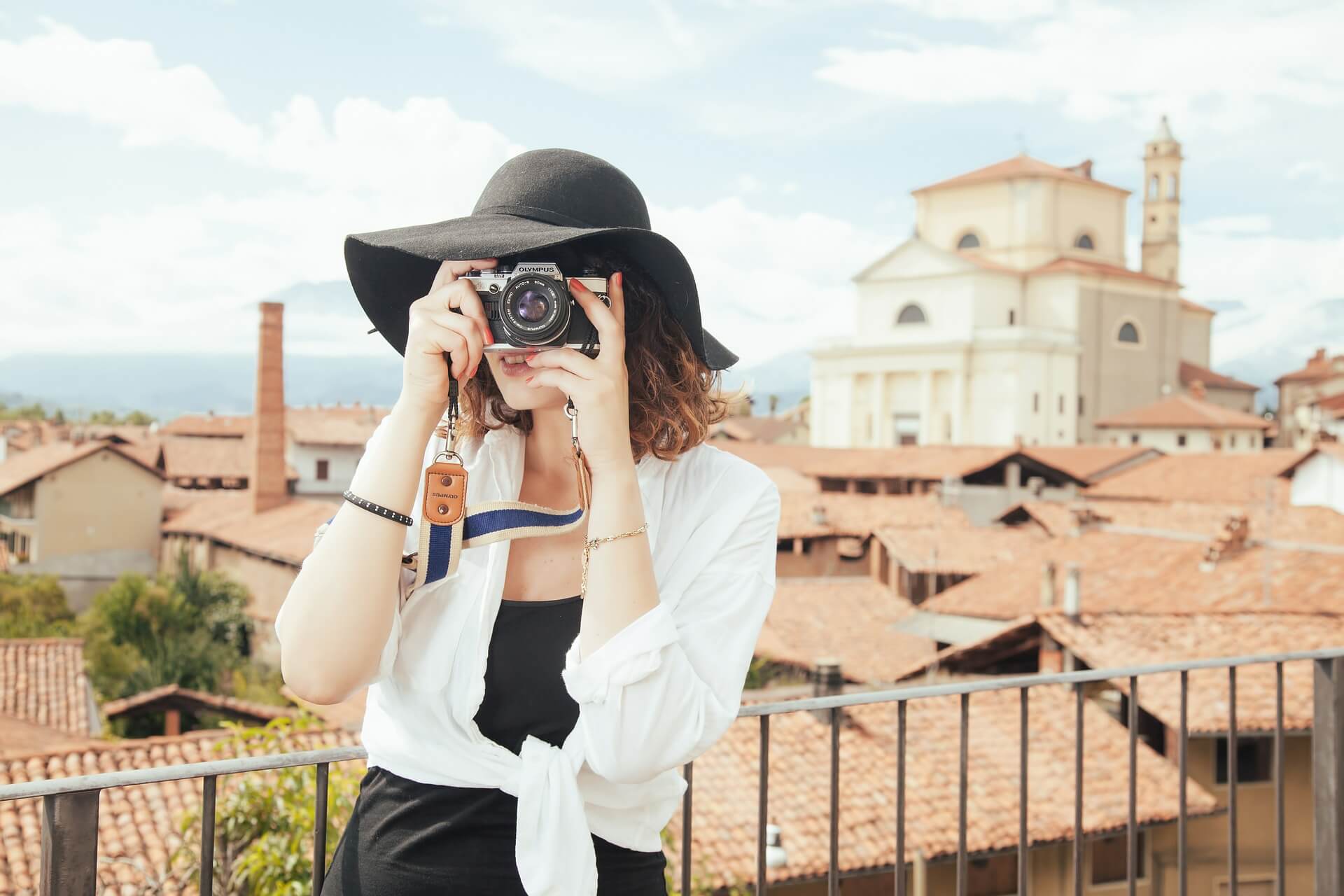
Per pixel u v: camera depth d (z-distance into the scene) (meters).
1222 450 57.66
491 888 1.20
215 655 32.34
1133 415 59.41
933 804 11.26
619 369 1.17
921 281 58.53
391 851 1.24
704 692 1.16
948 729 13.02
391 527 1.17
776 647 22.23
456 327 1.14
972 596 21.72
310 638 1.15
